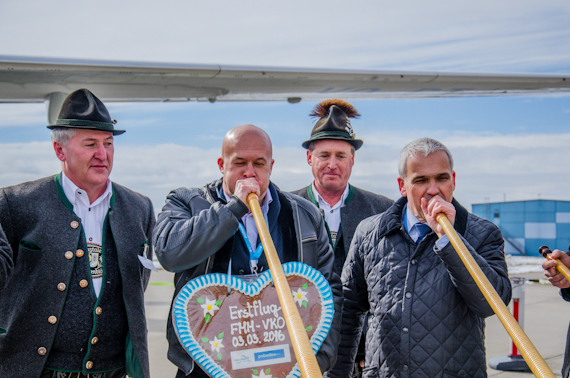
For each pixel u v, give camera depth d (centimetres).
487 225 232
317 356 204
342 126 316
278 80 571
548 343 597
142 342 244
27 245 229
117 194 257
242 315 191
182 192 224
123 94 545
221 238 192
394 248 237
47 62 427
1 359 227
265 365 189
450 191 219
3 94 466
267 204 216
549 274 234
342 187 322
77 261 235
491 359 510
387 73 610
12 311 226
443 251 206
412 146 224
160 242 201
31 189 238
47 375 228
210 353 187
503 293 213
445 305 221
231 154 202
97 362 236
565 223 2217
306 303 198
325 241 227
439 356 218
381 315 232
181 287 207
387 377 225
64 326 229
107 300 238
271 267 166
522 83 688
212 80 538
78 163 233
